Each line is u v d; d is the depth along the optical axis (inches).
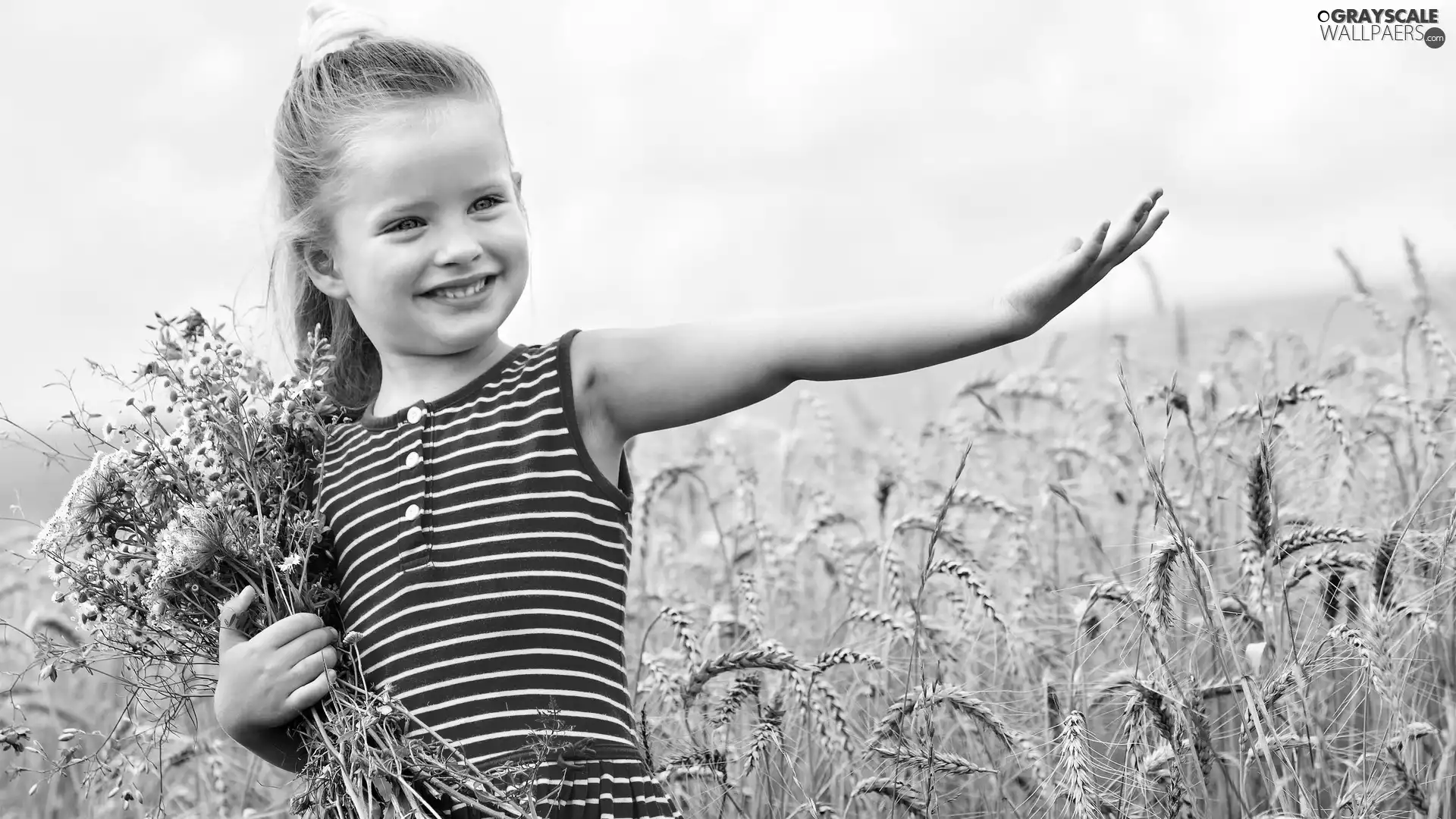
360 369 116.9
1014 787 125.3
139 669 102.6
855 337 93.2
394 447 99.7
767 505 183.9
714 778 113.9
